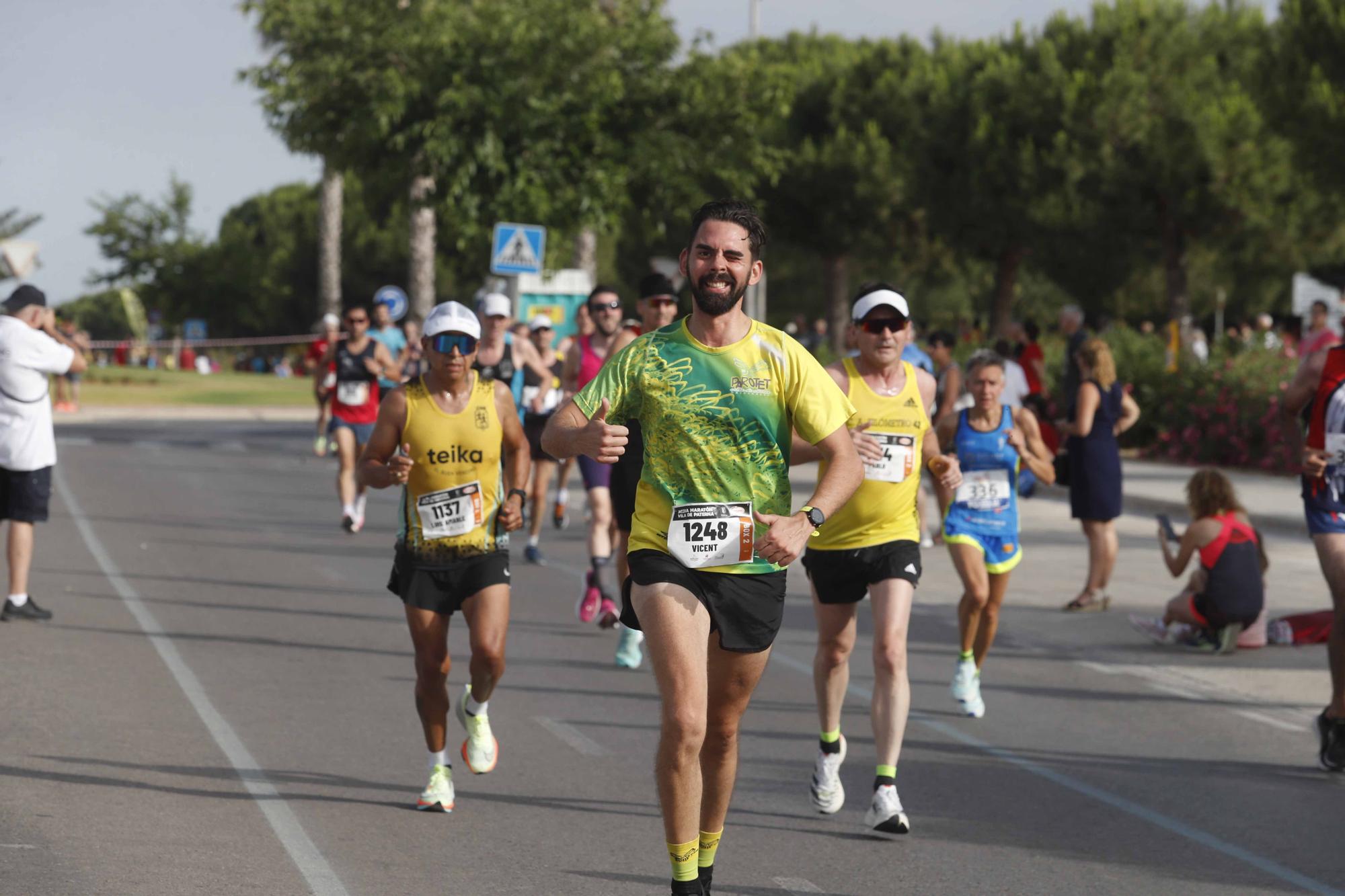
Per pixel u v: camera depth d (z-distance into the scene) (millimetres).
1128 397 33688
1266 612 30078
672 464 13312
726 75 77938
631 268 157750
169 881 14969
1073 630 31312
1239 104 92688
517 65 72812
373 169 77625
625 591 14812
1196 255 112375
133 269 198500
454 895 14891
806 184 118375
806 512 13172
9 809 17188
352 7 72438
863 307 18859
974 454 23016
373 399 44156
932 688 25719
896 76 119062
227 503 52312
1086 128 96688
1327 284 94188
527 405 39781
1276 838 17609
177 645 27453
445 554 17656
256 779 18906
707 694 13625
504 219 74000
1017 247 110375
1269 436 64125
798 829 17562
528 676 25703
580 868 15844
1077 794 19406
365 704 23266
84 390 122125
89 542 41406
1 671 24609
